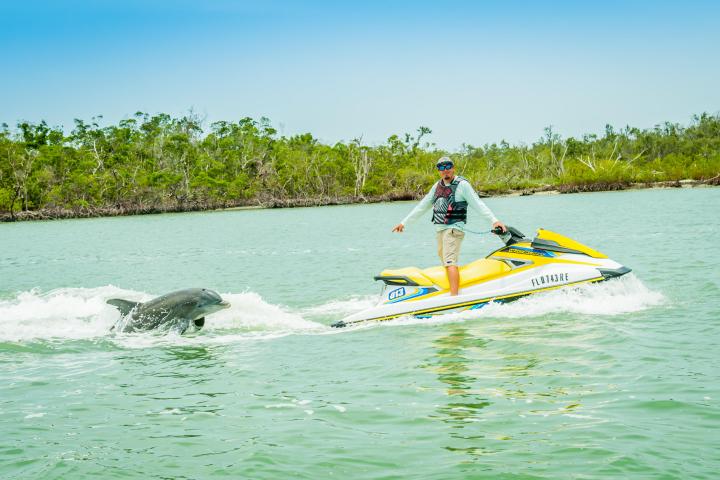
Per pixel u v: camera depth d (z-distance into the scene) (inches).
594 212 1736.0
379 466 203.2
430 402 257.8
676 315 378.0
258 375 308.8
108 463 213.6
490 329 365.4
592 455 202.1
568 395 256.1
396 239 1155.3
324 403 263.9
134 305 417.1
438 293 402.6
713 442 206.2
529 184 4419.3
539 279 403.2
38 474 206.8
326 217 2367.1
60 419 257.6
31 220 3540.8
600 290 403.5
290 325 416.5
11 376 322.3
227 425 244.5
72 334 410.9
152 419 254.2
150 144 4608.8
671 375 272.1
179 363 338.0
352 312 456.8
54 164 4008.4
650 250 742.5
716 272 538.6
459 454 208.7
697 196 2370.8
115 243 1451.8
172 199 4124.0
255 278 690.2
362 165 4382.4
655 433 215.3
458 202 402.0
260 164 4503.0
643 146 5339.6
